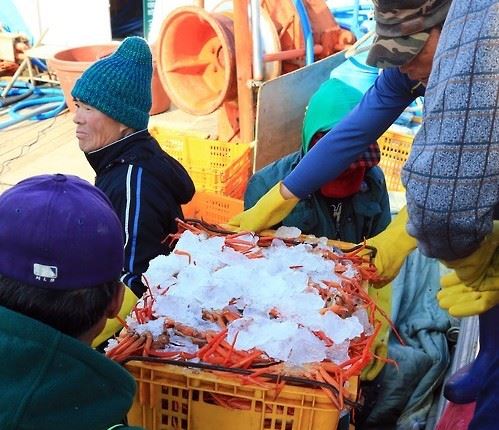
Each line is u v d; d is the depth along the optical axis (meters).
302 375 1.08
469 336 2.15
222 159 3.05
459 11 0.93
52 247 0.89
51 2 5.76
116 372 0.94
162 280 1.31
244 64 3.54
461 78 0.89
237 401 1.11
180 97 3.74
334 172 1.70
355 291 1.34
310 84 3.55
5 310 0.89
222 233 1.55
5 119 5.09
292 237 1.56
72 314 0.91
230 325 1.16
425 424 2.19
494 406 1.03
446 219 0.95
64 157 4.36
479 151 0.90
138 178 1.80
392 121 1.74
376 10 1.27
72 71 4.81
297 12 3.84
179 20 3.63
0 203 0.94
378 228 2.10
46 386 0.86
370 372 1.84
